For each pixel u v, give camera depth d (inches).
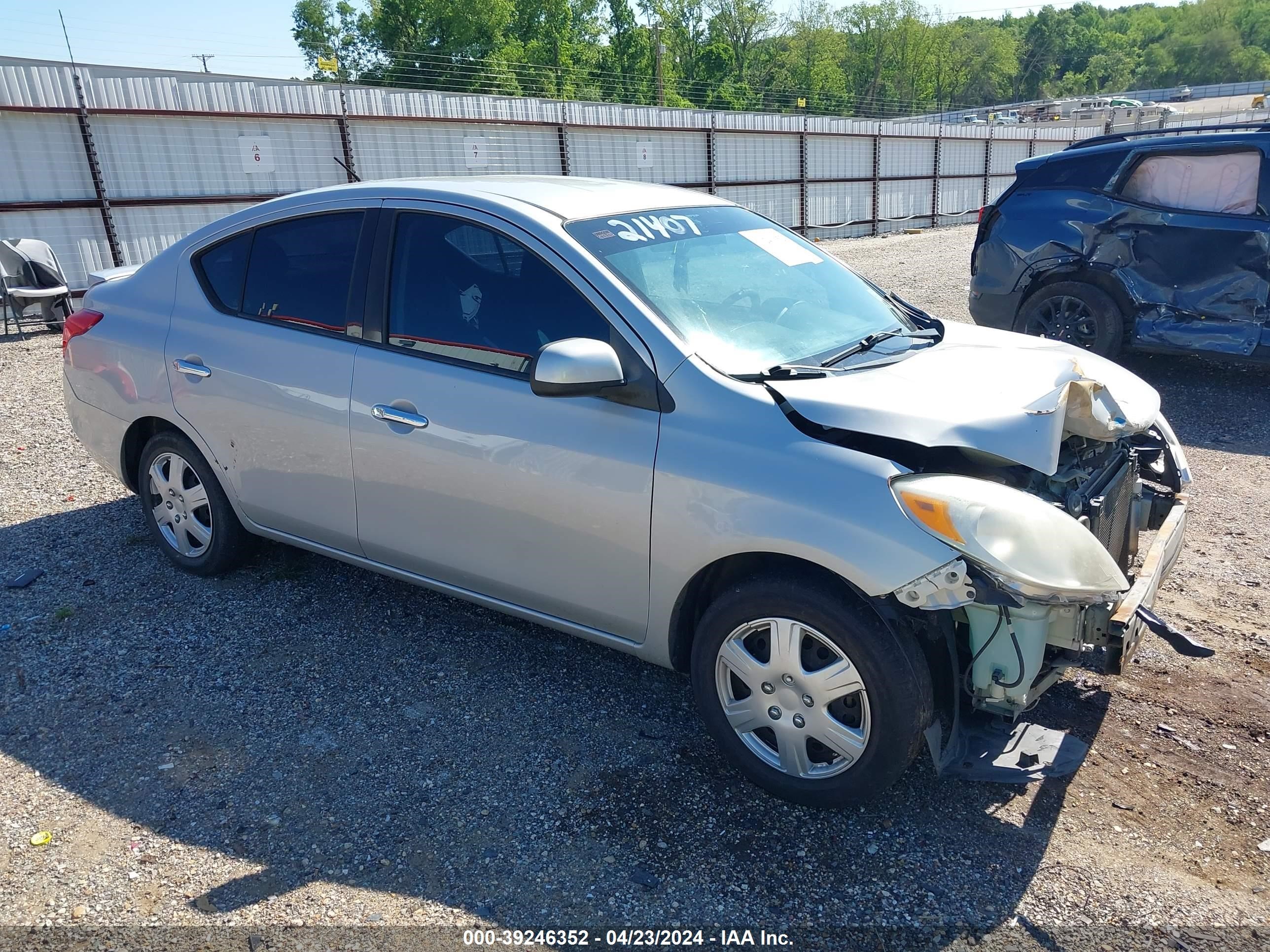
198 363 159.0
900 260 701.9
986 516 97.8
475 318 130.9
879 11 3649.1
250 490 158.4
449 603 167.0
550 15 2486.5
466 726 130.7
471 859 105.4
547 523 123.3
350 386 140.0
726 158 934.4
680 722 131.4
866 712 104.4
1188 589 166.2
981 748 107.3
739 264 140.0
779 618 107.7
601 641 127.8
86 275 535.5
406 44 2176.4
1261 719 128.8
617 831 109.7
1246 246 258.7
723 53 2913.4
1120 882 101.1
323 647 151.9
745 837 108.6
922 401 110.1
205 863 104.7
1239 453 234.5
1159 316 276.1
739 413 110.6
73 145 522.0
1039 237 295.9
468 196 135.7
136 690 139.8
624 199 143.5
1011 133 1330.0
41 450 253.0
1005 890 100.2
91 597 168.7
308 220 151.6
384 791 117.0
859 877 102.4
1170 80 4985.2
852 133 1058.1
